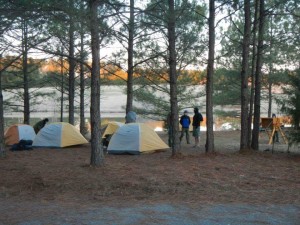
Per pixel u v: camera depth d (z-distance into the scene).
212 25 12.62
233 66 24.64
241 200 7.07
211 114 12.98
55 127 16.27
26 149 15.14
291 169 9.99
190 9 11.75
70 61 19.67
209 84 12.93
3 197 7.62
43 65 22.25
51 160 11.81
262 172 9.55
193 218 5.99
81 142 16.33
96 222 5.81
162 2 11.89
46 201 7.25
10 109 26.05
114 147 13.77
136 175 8.96
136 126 14.20
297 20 15.88
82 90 21.42
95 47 9.79
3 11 8.93
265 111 35.25
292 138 13.09
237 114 28.36
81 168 9.91
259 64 14.41
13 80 23.16
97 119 10.03
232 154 12.80
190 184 8.21
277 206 6.64
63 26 9.41
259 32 14.12
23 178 9.00
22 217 6.13
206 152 12.84
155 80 20.77
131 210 6.49
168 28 11.91
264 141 21.48
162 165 10.48
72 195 7.70
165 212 6.35
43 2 8.42
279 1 12.74
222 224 5.68
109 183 8.30
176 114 12.14
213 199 7.18
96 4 9.26
